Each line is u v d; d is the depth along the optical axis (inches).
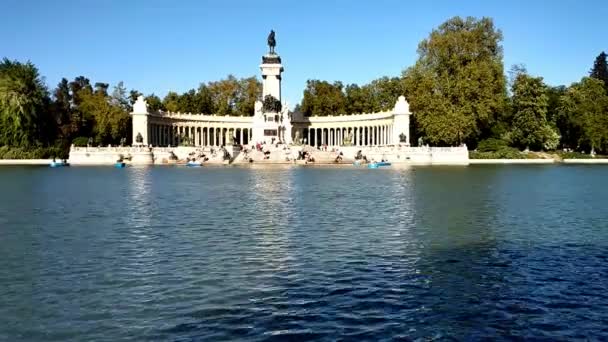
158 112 5900.6
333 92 6658.5
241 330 639.1
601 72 6943.9
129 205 1696.6
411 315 686.5
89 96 5920.3
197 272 876.6
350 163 4817.9
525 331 637.9
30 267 908.6
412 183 2527.1
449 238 1152.2
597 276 857.5
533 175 3132.4
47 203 1753.2
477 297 754.2
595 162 5083.7
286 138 5880.9
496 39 5036.9
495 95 4790.8
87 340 613.6
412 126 5590.6
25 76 5162.4
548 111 5851.4
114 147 5039.4
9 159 4943.4
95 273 872.3
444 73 4918.8
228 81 7042.3
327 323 660.1
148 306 717.9
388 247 1060.5
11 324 659.4
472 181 2647.6
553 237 1168.2
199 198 1887.3
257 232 1216.8
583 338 618.8
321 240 1127.6
